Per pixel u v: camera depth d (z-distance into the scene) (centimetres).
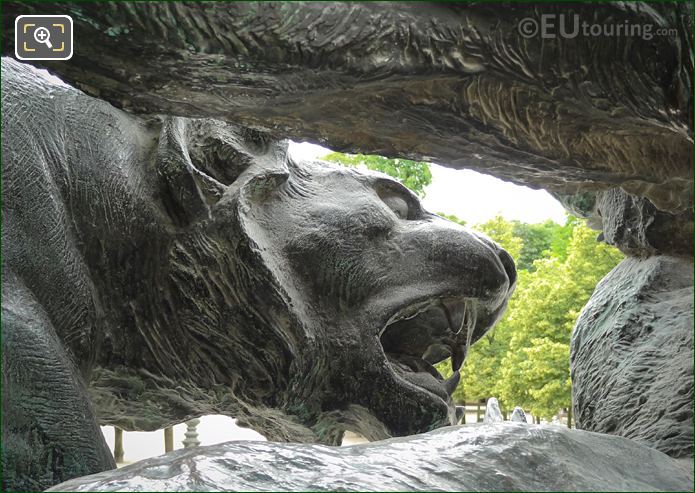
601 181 252
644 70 211
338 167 323
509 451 198
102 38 181
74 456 252
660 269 323
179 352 291
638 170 242
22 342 249
